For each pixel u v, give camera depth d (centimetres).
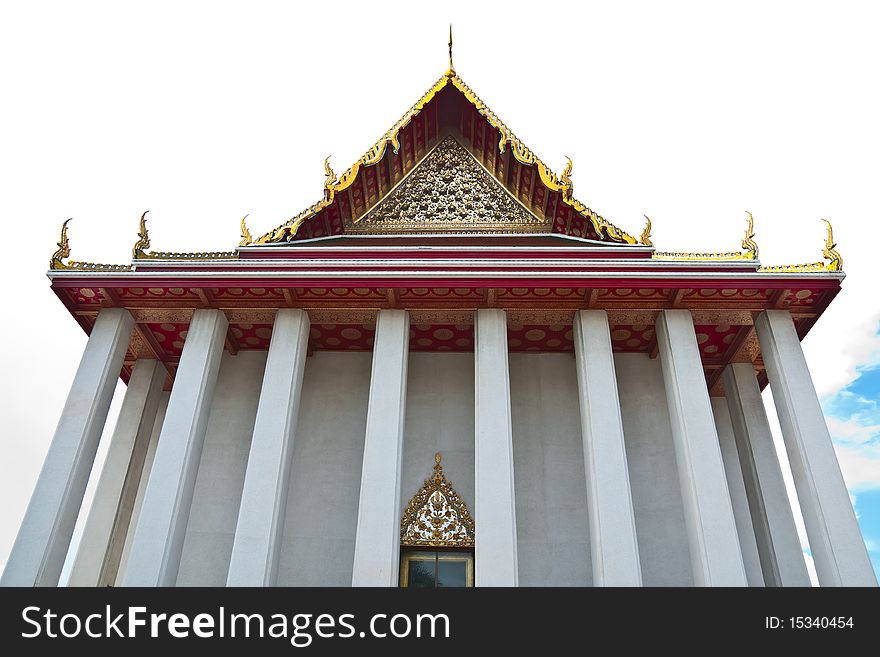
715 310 1034
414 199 1295
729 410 1211
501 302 1041
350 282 995
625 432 1131
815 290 986
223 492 1103
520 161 1183
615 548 831
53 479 889
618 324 1084
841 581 801
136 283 1002
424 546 1028
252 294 1037
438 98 1318
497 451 902
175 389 970
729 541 833
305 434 1146
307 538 1056
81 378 976
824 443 896
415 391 1182
